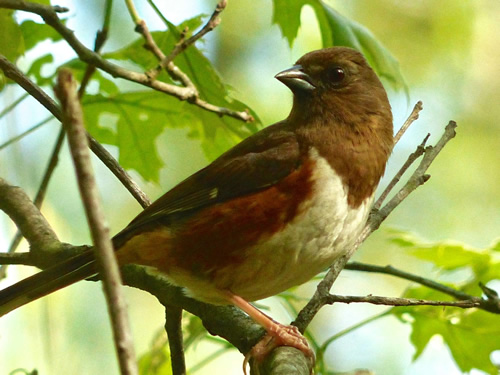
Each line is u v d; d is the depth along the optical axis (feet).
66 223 43.91
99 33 26.76
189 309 28.12
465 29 55.21
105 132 35.78
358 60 30.12
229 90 34.45
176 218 28.12
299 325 25.64
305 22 49.47
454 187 53.78
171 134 50.26
